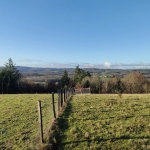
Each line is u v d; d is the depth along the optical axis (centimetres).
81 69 9200
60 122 1216
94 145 862
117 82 6881
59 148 846
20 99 2611
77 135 974
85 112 1508
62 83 8512
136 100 2192
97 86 7194
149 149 817
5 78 6806
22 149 873
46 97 2905
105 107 1722
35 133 1071
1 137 1036
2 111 1689
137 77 6625
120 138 930
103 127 1102
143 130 1041
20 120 1359
